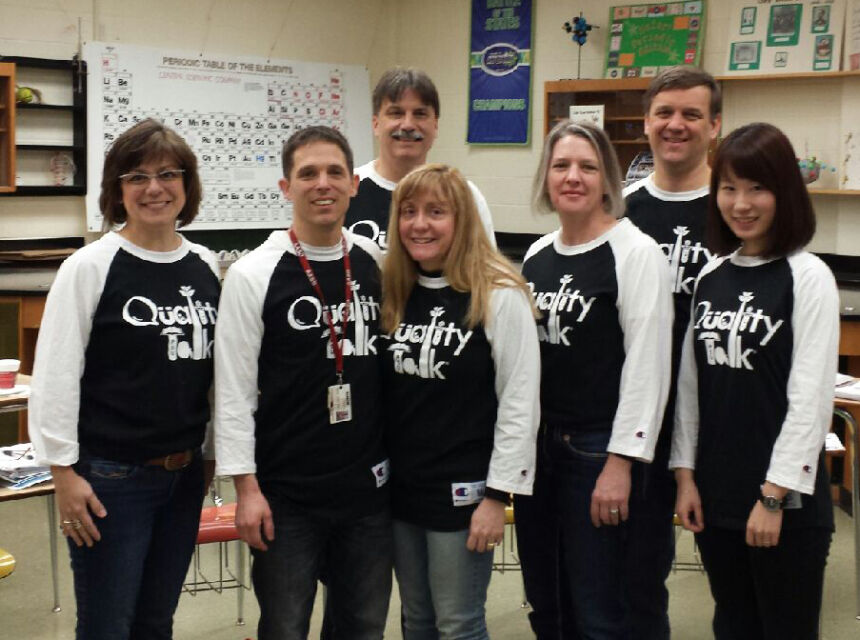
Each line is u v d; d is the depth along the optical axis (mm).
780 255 2211
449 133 7422
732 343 2219
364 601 2359
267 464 2270
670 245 2604
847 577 4012
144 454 2174
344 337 2236
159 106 6246
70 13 5949
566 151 2369
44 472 3090
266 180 6773
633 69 6320
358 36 7422
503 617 3619
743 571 2342
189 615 3623
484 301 2191
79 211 6098
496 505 2232
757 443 2205
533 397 2229
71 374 2105
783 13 5797
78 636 2240
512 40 6988
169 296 2199
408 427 2279
